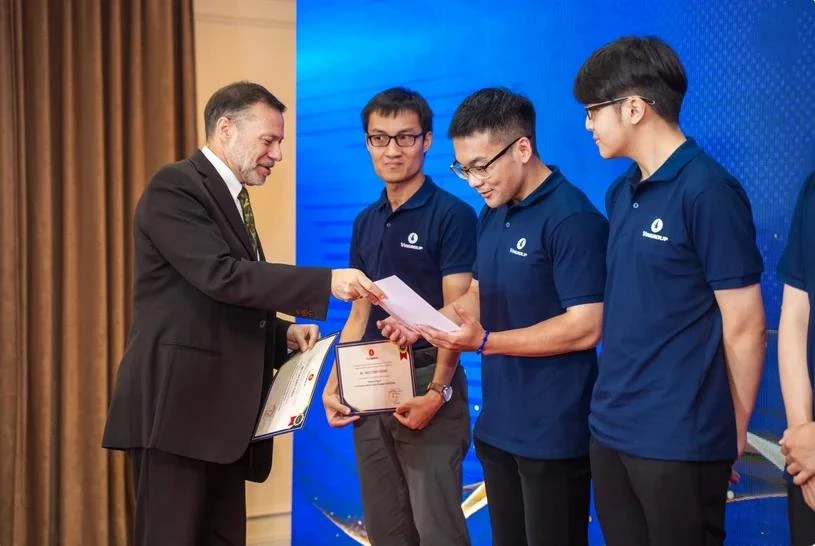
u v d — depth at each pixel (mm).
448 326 2000
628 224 1804
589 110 1836
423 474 2492
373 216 2656
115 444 2154
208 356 2141
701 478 1713
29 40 3268
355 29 3027
